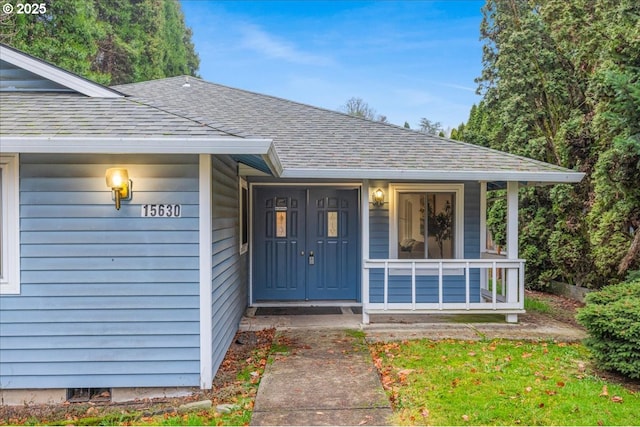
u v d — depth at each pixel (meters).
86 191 3.97
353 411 3.52
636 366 4.04
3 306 3.92
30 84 4.71
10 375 3.92
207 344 4.03
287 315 7.00
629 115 5.98
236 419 3.44
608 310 4.31
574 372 4.46
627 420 3.38
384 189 7.55
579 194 9.15
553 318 6.95
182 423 3.40
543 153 10.31
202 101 8.68
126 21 20.48
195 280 4.03
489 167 6.31
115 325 3.99
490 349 5.23
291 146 6.86
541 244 10.48
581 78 9.92
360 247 7.80
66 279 3.96
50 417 3.66
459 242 7.50
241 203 6.79
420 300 7.57
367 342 5.51
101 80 15.10
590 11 9.05
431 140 7.45
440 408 3.57
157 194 4.02
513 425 3.30
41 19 13.03
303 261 7.93
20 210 3.92
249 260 7.67
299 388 3.99
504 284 6.86
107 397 4.11
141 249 4.00
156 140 3.62
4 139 3.52
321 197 7.93
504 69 11.23
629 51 6.43
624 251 7.42
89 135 3.68
